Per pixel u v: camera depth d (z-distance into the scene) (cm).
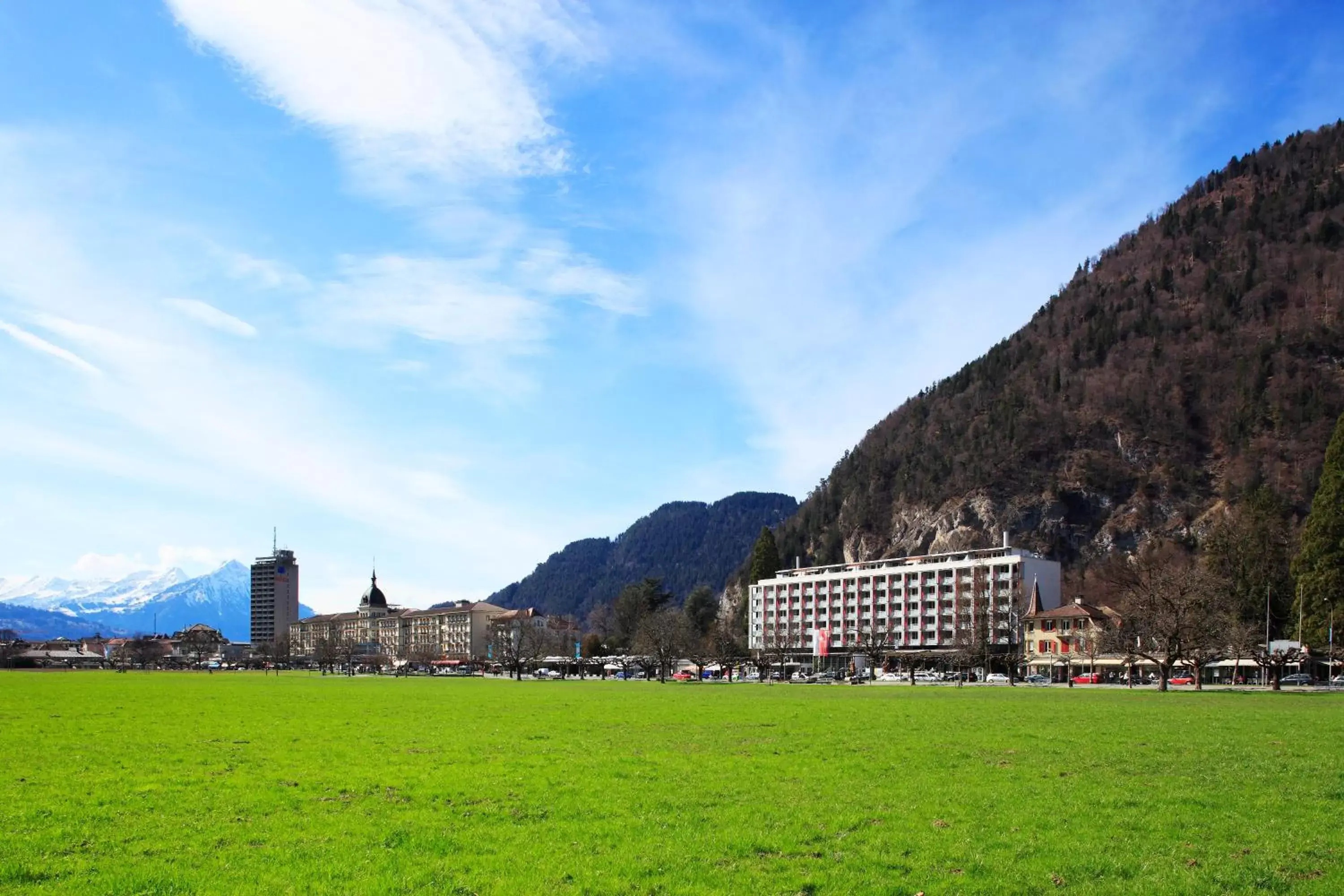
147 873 1967
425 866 2028
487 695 9575
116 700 8156
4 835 2330
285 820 2498
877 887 1875
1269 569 17475
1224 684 14062
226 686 11994
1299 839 2239
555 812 2584
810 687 13138
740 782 3086
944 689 12306
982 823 2430
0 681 13288
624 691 10956
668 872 1991
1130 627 12044
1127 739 4362
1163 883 1898
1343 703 7631
